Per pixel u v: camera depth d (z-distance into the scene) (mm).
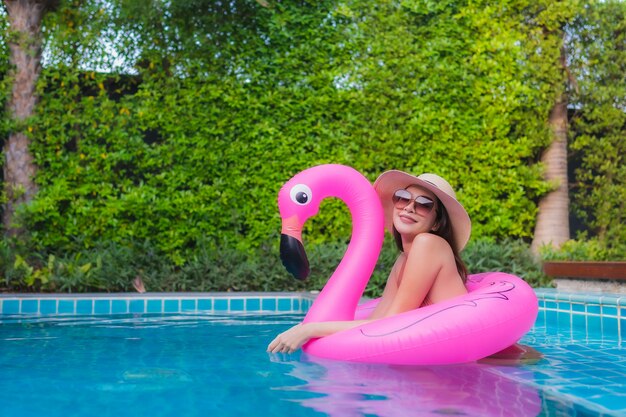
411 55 7230
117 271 6387
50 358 2730
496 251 6711
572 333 4059
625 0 7715
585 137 7727
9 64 6828
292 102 7113
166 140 6961
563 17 7477
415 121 7184
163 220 6887
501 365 2676
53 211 6723
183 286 6496
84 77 6977
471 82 7328
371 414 1739
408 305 2916
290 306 5801
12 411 1729
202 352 2939
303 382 2201
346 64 7195
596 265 5449
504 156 7344
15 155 6805
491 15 7410
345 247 6855
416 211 3035
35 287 6324
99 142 7098
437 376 2363
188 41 6945
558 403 1918
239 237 7059
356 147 7141
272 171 7074
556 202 7504
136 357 2771
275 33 7105
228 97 6977
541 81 7461
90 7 6949
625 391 2107
